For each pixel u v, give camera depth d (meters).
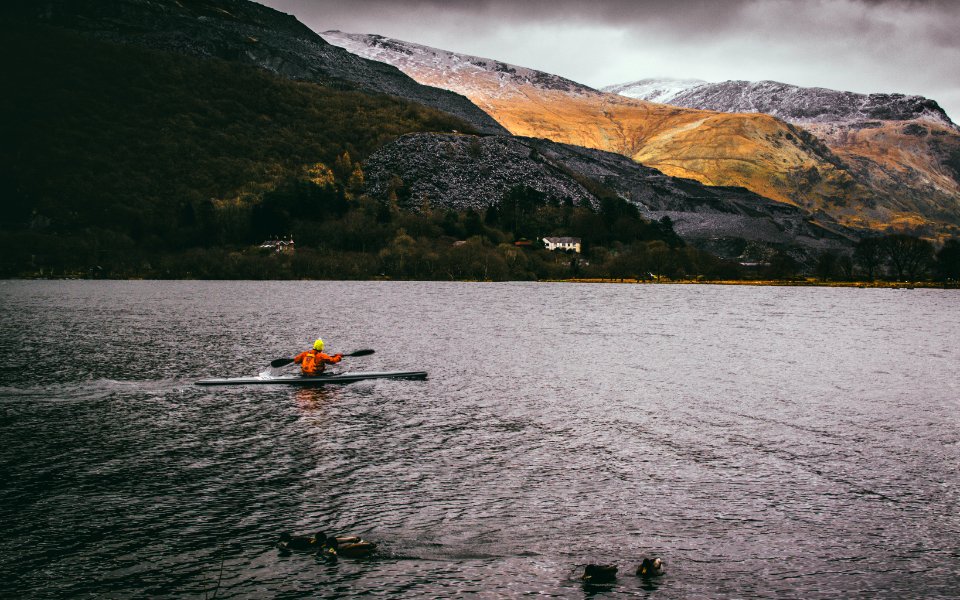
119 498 25.17
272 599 18.77
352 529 22.73
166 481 26.86
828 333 84.31
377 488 26.17
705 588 19.42
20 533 22.34
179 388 43.88
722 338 77.00
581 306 127.19
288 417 36.62
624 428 34.88
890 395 44.00
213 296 147.88
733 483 26.91
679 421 36.47
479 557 21.03
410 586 19.44
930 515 24.00
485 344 68.12
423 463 29.03
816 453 30.78
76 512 23.94
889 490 26.25
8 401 40.16
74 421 35.72
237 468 28.36
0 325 83.06
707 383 47.78
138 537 22.14
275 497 25.30
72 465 28.67
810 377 50.78
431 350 63.25
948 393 44.78
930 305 144.12
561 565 20.62
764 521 23.50
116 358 56.62
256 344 66.50
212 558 20.86
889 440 32.97
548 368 53.38
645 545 21.80
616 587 19.44
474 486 26.41
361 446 31.41
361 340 70.38
